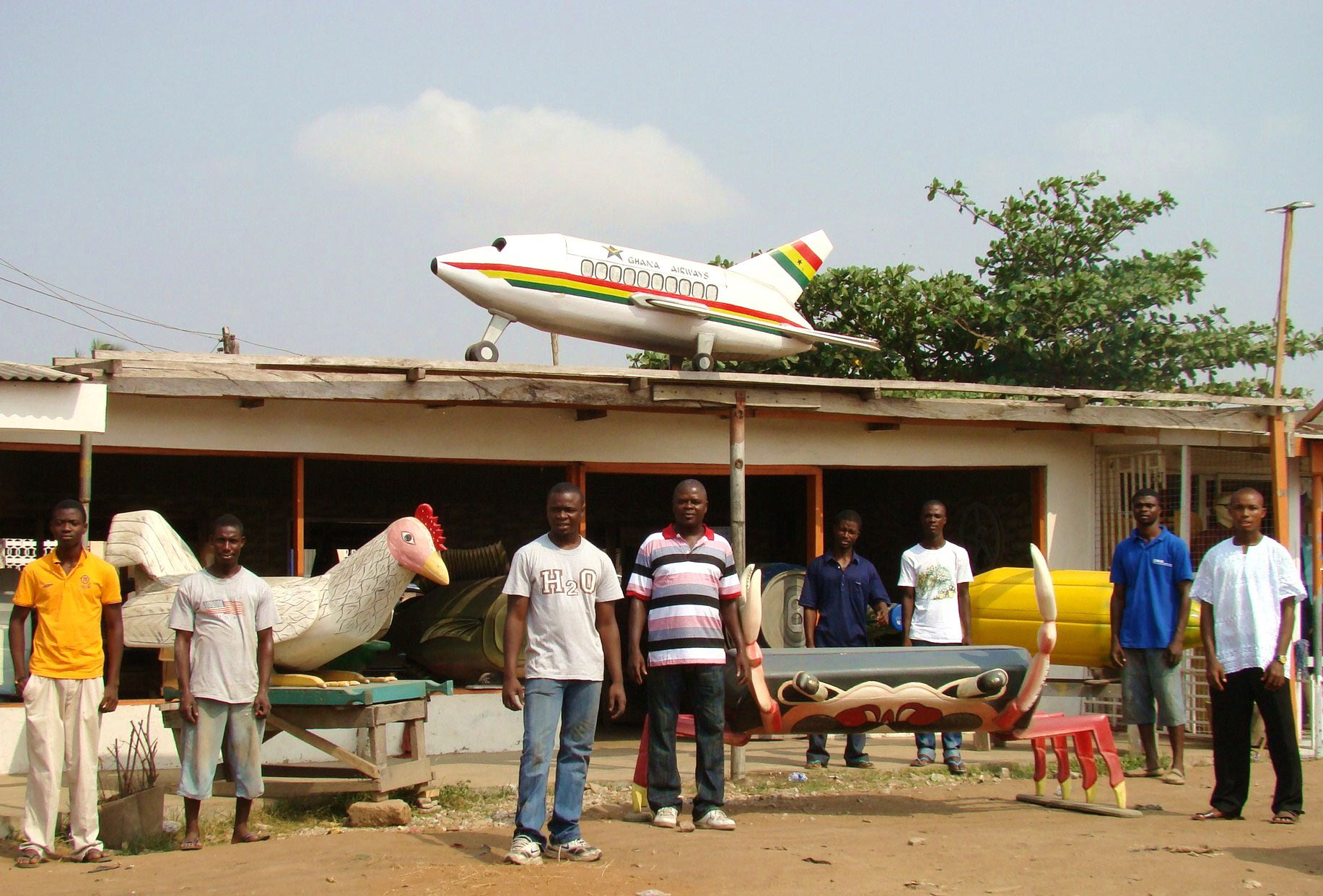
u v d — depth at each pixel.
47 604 5.77
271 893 4.91
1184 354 17.80
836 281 18.02
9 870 5.53
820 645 8.31
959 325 17.81
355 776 7.05
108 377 7.61
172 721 6.40
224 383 7.88
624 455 10.15
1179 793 7.48
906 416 9.82
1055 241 18.77
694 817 6.24
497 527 14.43
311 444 9.05
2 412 7.22
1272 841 5.98
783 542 14.96
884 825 6.37
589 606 5.57
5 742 7.94
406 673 10.51
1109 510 11.42
